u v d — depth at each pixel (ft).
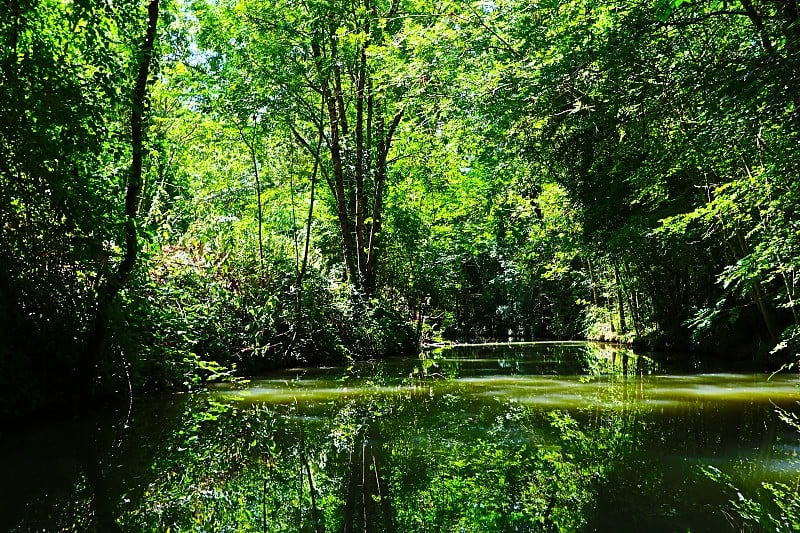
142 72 18.63
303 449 13.58
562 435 15.06
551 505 9.66
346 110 52.03
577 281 81.82
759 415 17.93
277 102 38.75
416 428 15.96
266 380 27.30
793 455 12.94
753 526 8.59
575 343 70.49
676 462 12.35
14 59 15.40
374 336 43.60
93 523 8.73
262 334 31.89
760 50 18.37
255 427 16.01
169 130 40.50
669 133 23.07
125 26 18.86
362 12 42.55
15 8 15.85
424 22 36.99
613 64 20.21
